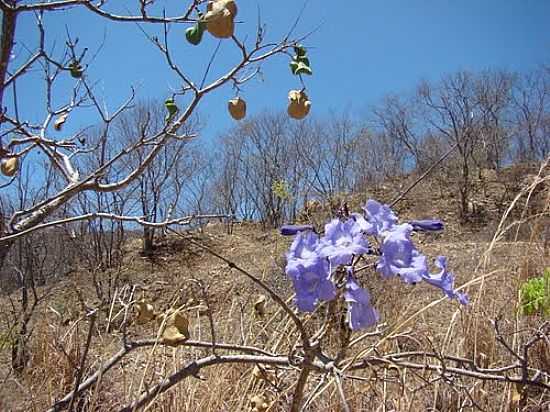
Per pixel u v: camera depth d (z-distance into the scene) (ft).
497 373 10.34
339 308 7.04
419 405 9.61
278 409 9.97
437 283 6.05
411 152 100.32
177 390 10.61
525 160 115.85
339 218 6.55
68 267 28.48
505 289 13.51
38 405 11.02
